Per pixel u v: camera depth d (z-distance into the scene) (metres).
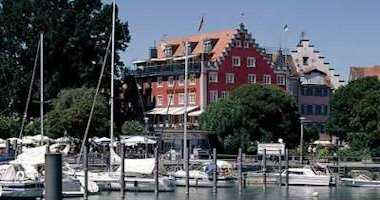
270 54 145.25
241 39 141.62
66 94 112.69
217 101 122.12
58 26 123.56
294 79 153.75
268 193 75.94
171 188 71.00
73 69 125.06
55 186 10.98
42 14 124.00
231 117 118.06
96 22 126.19
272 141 120.12
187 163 68.94
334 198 72.31
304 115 156.62
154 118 142.00
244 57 141.62
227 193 74.19
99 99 109.25
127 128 119.94
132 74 138.25
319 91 159.25
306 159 108.12
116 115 129.38
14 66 121.94
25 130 105.12
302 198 70.75
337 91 137.00
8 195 56.72
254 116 119.69
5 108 121.00
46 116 108.25
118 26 128.12
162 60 147.25
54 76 121.75
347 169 99.19
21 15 123.88
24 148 73.00
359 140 118.06
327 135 154.00
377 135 117.06
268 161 99.44
